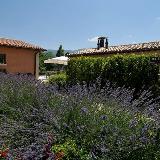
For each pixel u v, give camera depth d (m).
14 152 3.96
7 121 5.80
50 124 5.26
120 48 25.06
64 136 5.00
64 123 4.94
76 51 30.42
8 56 24.38
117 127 4.68
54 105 6.01
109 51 24.31
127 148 4.40
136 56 11.87
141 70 11.54
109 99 6.48
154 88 11.02
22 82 9.17
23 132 5.34
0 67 23.94
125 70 12.07
